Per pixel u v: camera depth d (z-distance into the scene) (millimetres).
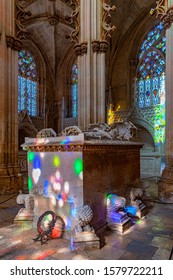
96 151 3756
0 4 7910
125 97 18500
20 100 19781
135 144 5004
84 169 3443
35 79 21422
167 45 6758
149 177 11438
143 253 3047
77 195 3471
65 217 3607
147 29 17859
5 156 7727
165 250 3145
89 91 8266
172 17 6555
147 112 14852
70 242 3357
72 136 3531
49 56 21922
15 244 3336
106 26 8547
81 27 8617
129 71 18359
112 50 19000
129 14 17469
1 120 7711
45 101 21531
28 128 18984
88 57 8391
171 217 4766
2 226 4148
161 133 13695
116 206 4023
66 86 22328
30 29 18875
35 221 4031
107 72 19047
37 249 3164
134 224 4293
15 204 5980
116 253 3039
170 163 6582
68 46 21344
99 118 8320
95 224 3697
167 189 6266
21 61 20094
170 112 6602
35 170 4176
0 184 7297
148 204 5703
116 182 4438
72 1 9055
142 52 18203
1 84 7746
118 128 5191
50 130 4242
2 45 7820
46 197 3928
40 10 16547
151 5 16719
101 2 8633
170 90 6613
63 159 3680
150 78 17375
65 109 22156
